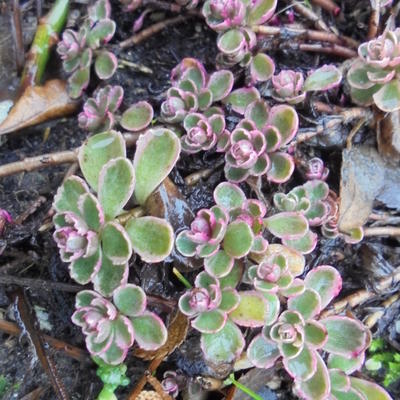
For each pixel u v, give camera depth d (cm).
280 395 28
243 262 27
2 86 32
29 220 30
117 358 26
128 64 32
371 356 29
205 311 26
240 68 31
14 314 28
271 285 26
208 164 29
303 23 32
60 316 29
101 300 26
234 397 28
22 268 29
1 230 29
